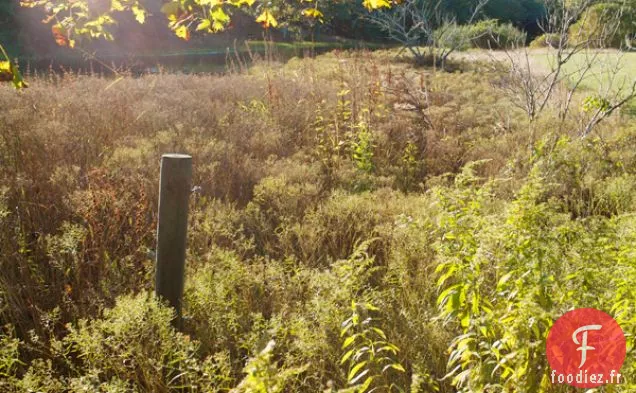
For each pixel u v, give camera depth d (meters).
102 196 4.49
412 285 3.91
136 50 33.75
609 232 3.15
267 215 5.31
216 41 37.47
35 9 31.88
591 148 7.23
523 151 7.27
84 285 3.86
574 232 2.95
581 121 8.63
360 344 3.02
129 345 2.88
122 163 5.77
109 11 4.29
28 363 3.30
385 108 9.29
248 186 6.02
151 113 7.86
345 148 7.63
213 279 3.65
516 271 2.66
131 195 4.86
